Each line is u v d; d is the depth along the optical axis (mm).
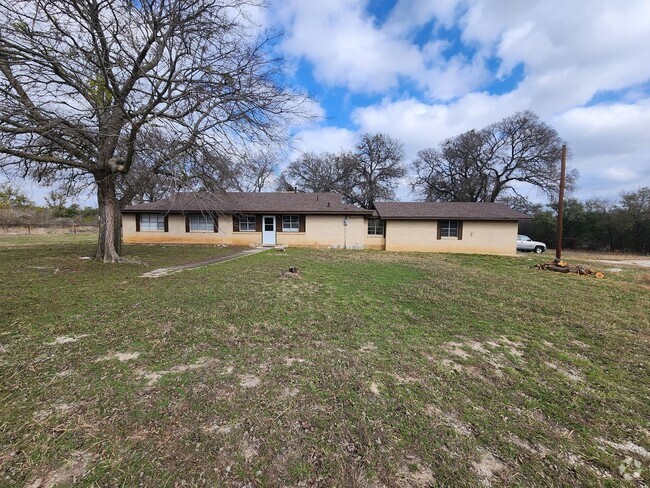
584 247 25469
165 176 9219
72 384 2598
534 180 28672
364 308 5207
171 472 1725
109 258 9742
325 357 3281
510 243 16172
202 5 7297
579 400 2666
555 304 5941
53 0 6273
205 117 8484
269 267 9383
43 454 1814
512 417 2383
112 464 1763
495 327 4508
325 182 34000
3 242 17750
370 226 17500
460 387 2787
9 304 4906
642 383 3016
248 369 2969
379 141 32906
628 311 5605
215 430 2082
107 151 8844
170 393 2506
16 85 7105
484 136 30344
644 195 23156
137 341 3543
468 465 1871
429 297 6098
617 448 2096
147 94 7883
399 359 3307
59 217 34062
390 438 2072
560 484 1771
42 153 8820
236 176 9609
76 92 7539
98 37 7234
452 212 16922
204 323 4188
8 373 2758
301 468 1795
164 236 17547
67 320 4184
